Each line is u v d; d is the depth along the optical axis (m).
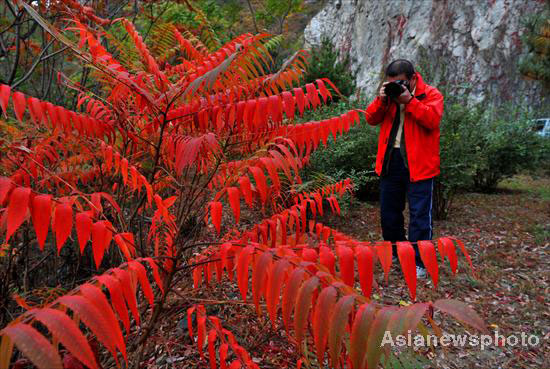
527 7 16.34
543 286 2.75
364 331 0.47
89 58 0.90
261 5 13.33
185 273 1.15
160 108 1.07
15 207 0.53
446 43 18.44
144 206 1.52
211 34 1.86
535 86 15.09
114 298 0.55
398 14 21.05
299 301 0.54
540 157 7.32
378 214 4.50
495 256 3.29
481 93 16.70
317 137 1.03
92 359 0.40
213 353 0.83
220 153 1.01
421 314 0.44
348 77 7.75
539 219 4.61
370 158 4.74
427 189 2.75
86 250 1.63
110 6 2.68
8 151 1.09
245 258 0.66
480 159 4.64
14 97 0.74
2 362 0.41
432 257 0.62
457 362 1.80
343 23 25.02
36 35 2.59
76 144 1.18
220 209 0.78
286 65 0.92
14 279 1.39
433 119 2.56
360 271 0.62
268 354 1.51
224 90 1.04
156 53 1.79
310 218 2.42
